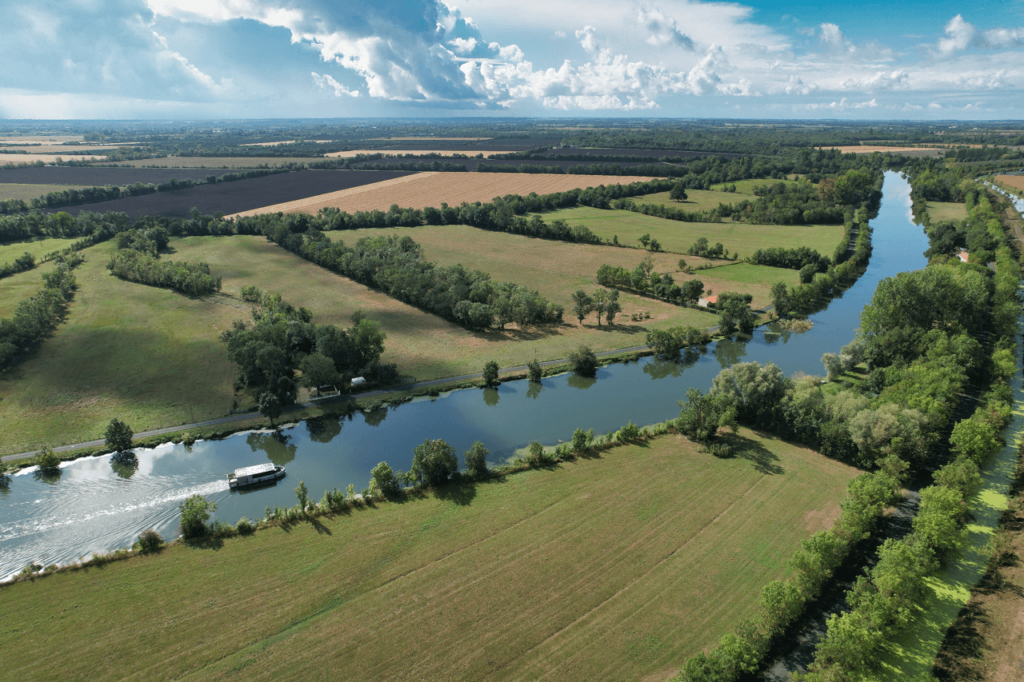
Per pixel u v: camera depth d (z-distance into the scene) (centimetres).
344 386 9444
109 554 5625
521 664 4353
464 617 4822
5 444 7700
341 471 7456
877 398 7762
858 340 10156
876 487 5747
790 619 4622
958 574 5138
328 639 4628
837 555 5178
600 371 10456
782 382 8162
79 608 4975
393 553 5634
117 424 7600
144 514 6481
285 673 4325
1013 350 9744
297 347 10612
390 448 7981
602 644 4512
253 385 9375
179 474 7288
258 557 5597
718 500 6391
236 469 7369
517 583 5200
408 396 9288
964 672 4141
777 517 6050
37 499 6700
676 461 7238
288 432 8356
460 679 4241
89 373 9750
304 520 6166
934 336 9419
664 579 5203
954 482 5981
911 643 4425
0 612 4934
